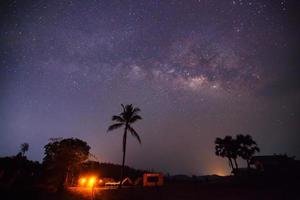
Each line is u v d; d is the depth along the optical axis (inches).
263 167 1994.3
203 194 1119.0
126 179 1713.8
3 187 1132.5
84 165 1505.9
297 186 1165.7
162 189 1232.8
